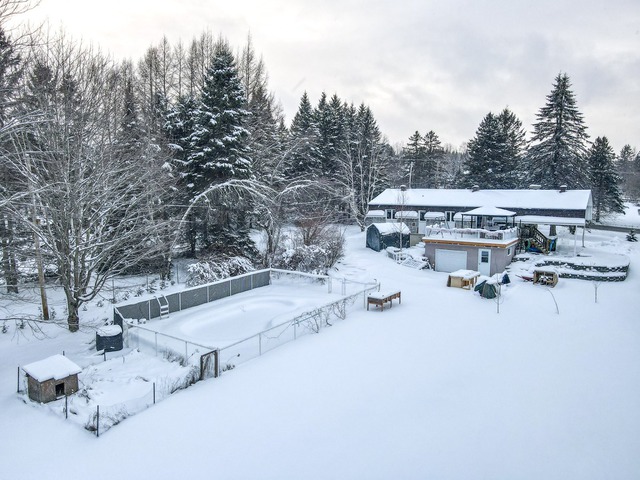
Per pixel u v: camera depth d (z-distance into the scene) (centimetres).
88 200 1994
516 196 4375
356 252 3941
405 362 1554
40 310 2270
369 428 1113
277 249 3334
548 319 2094
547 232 5178
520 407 1232
